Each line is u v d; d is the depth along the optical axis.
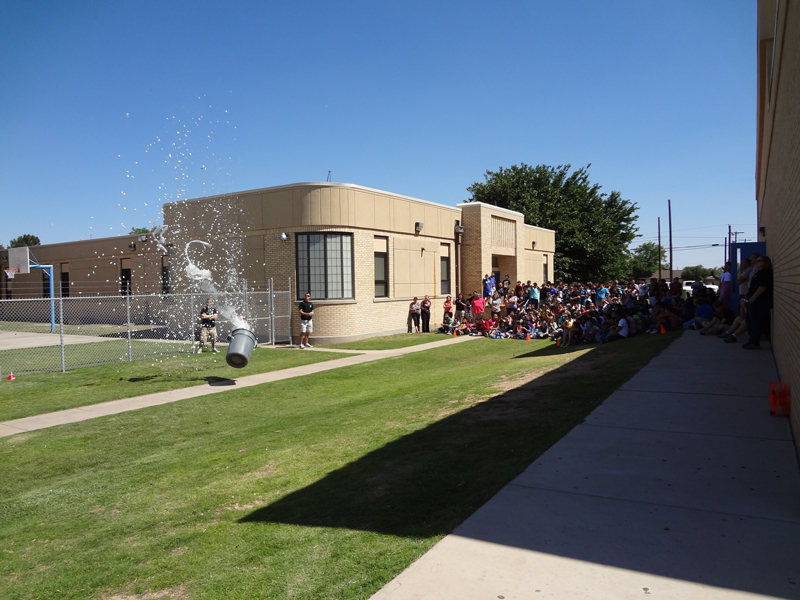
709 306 14.73
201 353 17.23
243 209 20.84
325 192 19.44
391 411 8.24
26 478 6.53
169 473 6.32
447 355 16.66
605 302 21.80
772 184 10.42
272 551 3.86
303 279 19.62
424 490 4.66
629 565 3.21
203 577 3.64
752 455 4.92
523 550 3.44
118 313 28.33
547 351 15.52
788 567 3.12
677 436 5.54
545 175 47.19
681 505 3.99
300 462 6.10
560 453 5.21
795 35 5.54
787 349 6.32
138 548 4.32
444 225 25.20
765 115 12.30
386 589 3.09
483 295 25.78
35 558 4.37
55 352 17.55
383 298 21.66
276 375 13.39
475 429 6.48
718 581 3.00
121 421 9.07
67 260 31.52
